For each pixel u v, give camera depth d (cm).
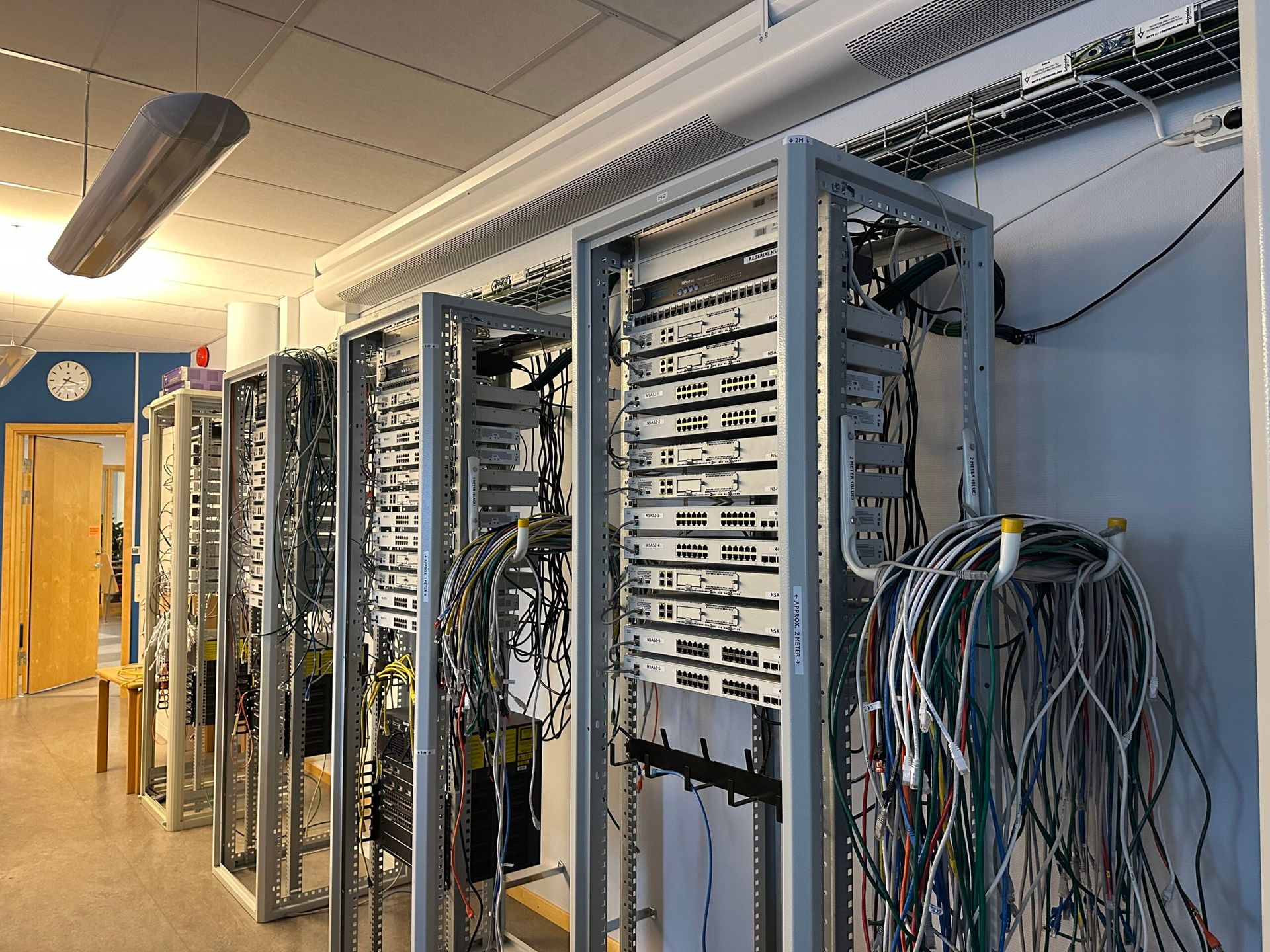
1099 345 173
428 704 231
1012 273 188
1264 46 75
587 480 181
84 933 296
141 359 719
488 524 249
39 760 509
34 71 266
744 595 157
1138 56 150
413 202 377
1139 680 149
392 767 269
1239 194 155
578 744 178
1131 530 167
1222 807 154
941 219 162
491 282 350
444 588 231
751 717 238
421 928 229
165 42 250
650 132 254
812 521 134
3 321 604
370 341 275
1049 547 134
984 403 164
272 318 521
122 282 502
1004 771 154
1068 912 158
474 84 275
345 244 434
